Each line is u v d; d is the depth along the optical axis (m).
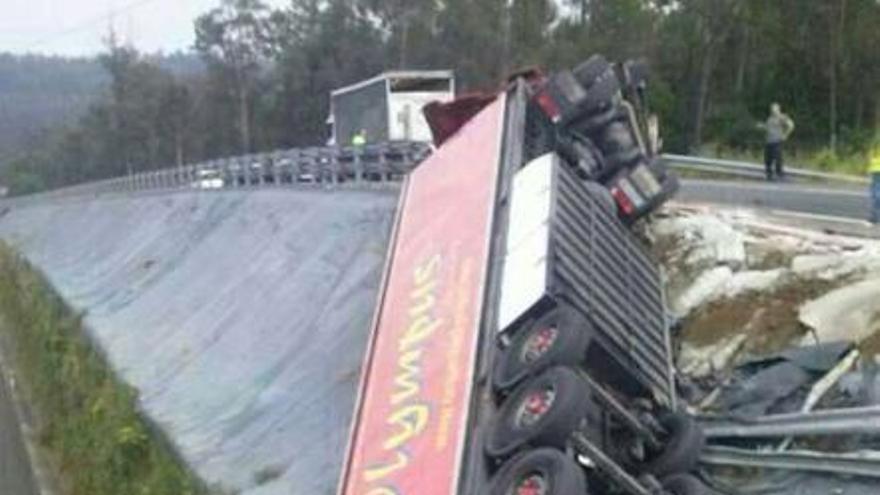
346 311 20.56
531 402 9.66
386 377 12.27
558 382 9.53
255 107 98.62
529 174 13.68
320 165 35.97
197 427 21.08
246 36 100.50
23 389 35.38
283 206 33.00
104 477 21.17
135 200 60.72
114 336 33.84
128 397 23.53
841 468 9.85
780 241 14.43
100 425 23.61
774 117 28.08
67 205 83.81
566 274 11.34
